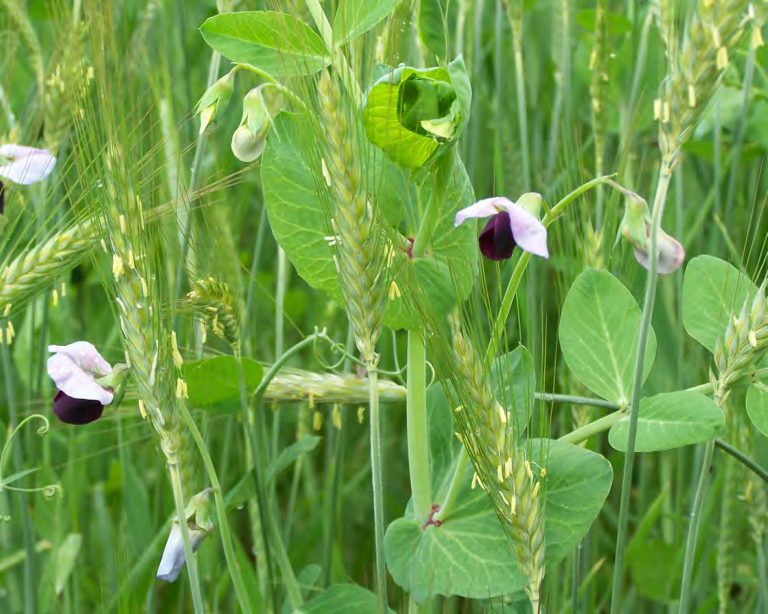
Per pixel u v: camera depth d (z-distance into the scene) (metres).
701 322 0.54
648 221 0.48
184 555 0.51
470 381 0.48
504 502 0.48
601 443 0.75
